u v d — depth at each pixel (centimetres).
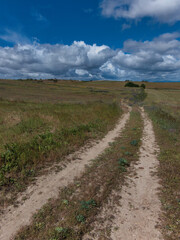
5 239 263
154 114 1752
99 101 2983
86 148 717
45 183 429
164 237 269
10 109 1353
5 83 7956
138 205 352
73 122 1066
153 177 474
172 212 325
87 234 274
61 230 274
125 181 451
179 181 438
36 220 301
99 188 408
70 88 7425
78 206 339
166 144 778
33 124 901
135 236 272
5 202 348
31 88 6550
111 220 307
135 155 644
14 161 499
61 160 576
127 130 1076
